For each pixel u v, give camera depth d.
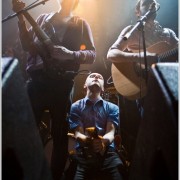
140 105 2.77
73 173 2.61
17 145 1.23
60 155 2.31
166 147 1.21
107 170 2.59
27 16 2.28
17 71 1.30
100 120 2.87
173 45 2.77
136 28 2.40
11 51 3.88
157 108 1.29
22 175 1.18
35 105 2.29
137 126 2.88
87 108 2.89
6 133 1.18
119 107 3.01
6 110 1.19
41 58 2.30
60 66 2.32
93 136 2.62
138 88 2.59
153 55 2.43
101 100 2.93
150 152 1.37
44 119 3.13
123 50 2.72
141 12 2.81
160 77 1.27
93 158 2.62
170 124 1.16
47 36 2.29
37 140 1.40
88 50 2.45
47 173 1.40
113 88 3.36
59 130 2.33
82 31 2.49
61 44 2.41
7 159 1.18
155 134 1.32
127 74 2.62
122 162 2.72
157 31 2.73
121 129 3.02
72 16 2.53
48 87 2.31
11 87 1.23
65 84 2.34
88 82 2.97
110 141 2.67
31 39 2.34
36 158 1.33
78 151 2.70
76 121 2.82
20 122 1.27
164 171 1.24
